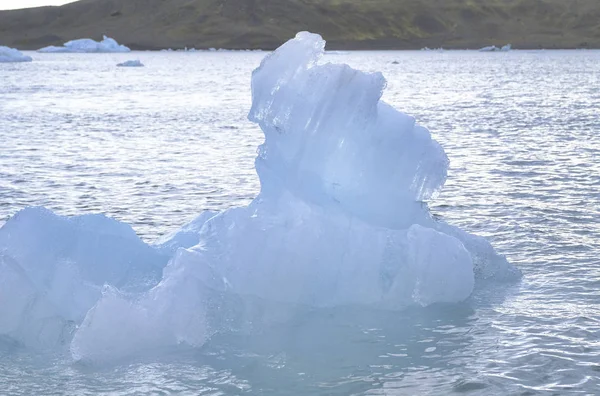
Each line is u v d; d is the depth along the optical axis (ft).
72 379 31.50
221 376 31.68
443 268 39.24
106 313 33.68
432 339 35.01
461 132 127.54
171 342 34.42
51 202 69.62
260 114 39.78
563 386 30.01
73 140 121.39
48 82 342.23
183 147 111.65
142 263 39.09
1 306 35.73
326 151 39.68
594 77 382.83
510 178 77.97
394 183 40.86
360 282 39.06
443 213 61.82
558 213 60.59
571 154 94.68
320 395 29.78
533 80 355.97
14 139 122.52
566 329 35.63
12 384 31.04
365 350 33.94
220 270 37.06
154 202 69.15
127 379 31.45
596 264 46.09
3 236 37.45
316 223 38.91
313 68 39.60
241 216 38.78
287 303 37.70
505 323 36.68
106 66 607.78
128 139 122.93
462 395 29.50
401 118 41.09
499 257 43.91
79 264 37.63
